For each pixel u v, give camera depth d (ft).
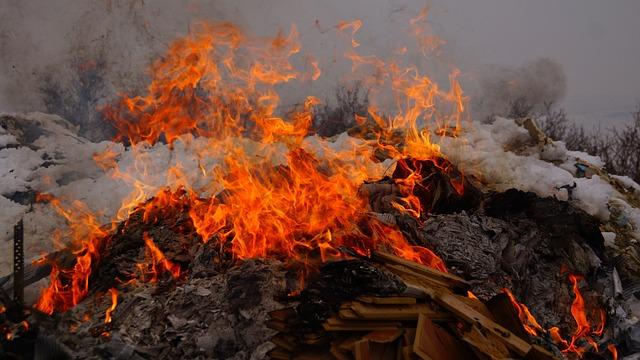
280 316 11.73
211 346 12.59
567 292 15.81
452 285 12.67
